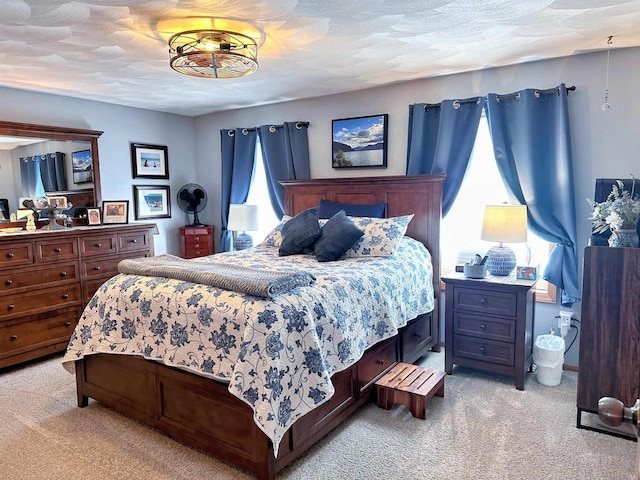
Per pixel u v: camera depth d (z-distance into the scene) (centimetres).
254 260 334
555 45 290
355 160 424
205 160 542
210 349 210
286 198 455
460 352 321
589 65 312
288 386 197
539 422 253
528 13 231
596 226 274
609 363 240
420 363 348
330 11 224
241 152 499
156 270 255
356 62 322
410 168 386
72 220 422
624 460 216
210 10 219
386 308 273
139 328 240
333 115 437
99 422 260
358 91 418
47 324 359
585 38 276
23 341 344
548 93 323
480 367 313
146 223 459
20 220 389
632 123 301
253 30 250
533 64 332
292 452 209
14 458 224
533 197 333
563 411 266
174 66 265
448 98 371
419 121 378
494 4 218
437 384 272
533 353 330
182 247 516
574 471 208
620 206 253
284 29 249
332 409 236
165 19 230
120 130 468
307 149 456
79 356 264
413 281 321
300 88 405
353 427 250
